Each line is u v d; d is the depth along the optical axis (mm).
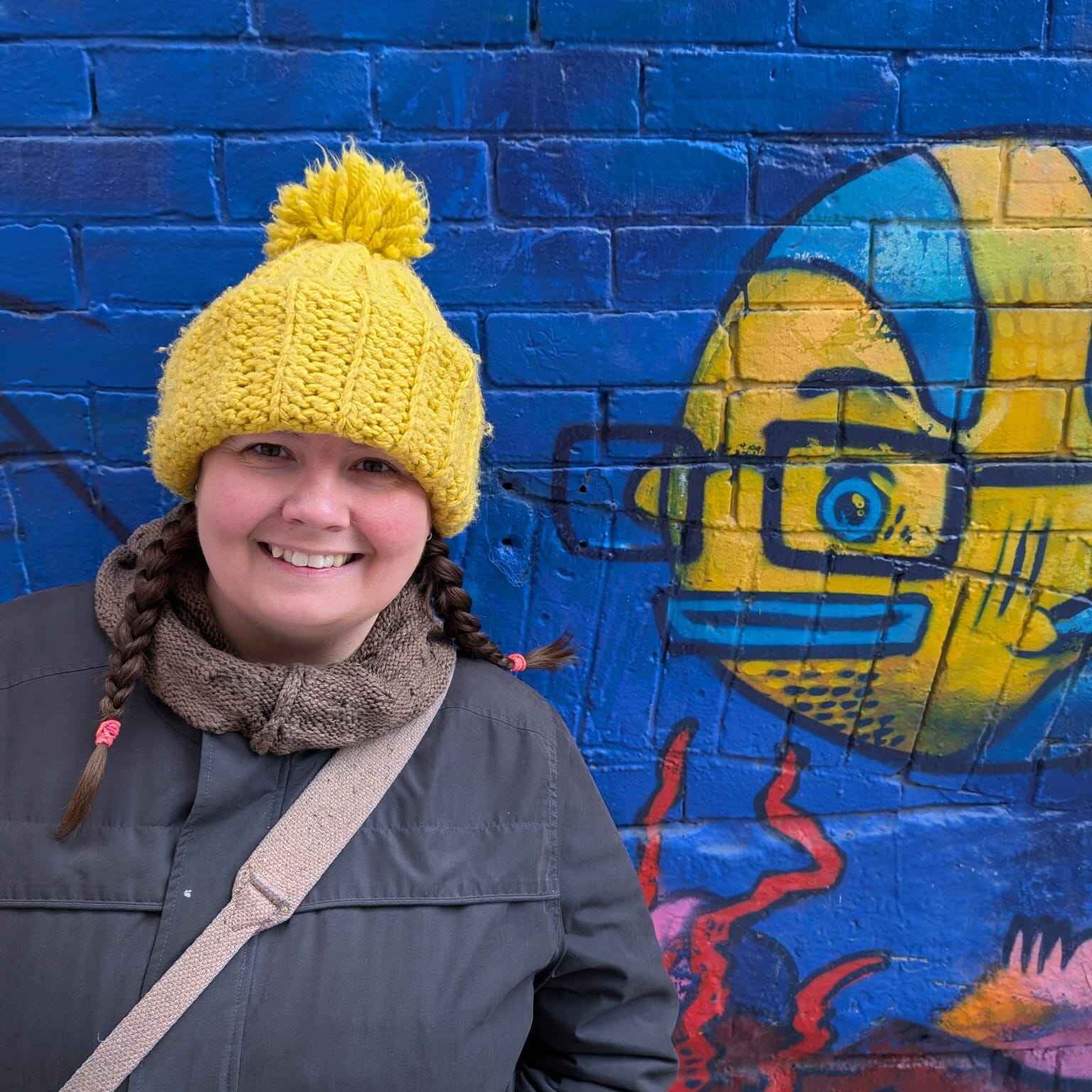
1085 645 1733
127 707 1012
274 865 951
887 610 1688
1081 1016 1857
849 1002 1805
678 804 1736
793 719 1726
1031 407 1639
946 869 1794
